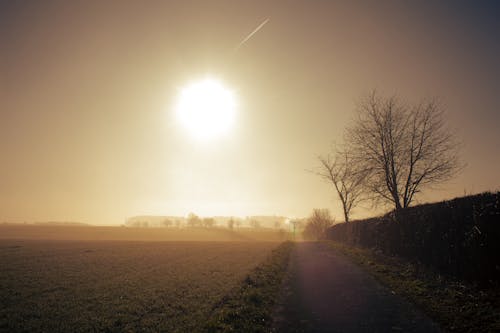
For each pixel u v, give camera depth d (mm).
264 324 8883
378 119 28422
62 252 42219
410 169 26828
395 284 13117
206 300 13781
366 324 8375
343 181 46531
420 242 16812
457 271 12758
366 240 30875
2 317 12188
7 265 28812
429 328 7867
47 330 10500
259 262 28812
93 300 14898
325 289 13219
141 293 16156
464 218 12422
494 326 7484
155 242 71000
